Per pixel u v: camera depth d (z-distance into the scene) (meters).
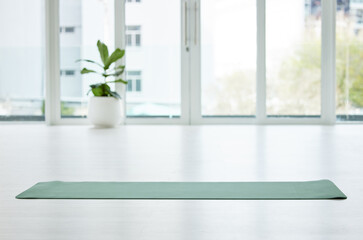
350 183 2.26
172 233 1.51
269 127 5.47
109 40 5.96
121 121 5.95
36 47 6.00
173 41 5.93
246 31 5.89
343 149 3.51
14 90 6.06
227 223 1.62
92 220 1.66
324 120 5.85
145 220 1.66
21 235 1.50
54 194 2.05
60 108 6.01
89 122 5.96
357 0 5.78
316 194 2.02
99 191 2.11
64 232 1.53
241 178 2.40
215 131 5.00
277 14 5.84
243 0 5.88
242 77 5.92
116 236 1.49
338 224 1.60
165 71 5.96
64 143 3.98
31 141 4.13
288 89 5.88
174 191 2.10
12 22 6.00
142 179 2.39
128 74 5.98
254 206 1.84
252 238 1.46
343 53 5.81
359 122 5.87
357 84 5.83
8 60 6.03
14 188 2.20
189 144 3.86
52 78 5.98
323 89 5.83
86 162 2.96
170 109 5.98
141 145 3.81
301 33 5.84
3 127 5.64
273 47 5.86
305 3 5.82
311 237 1.47
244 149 3.53
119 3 5.89
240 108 5.95
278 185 2.22
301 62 5.85
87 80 5.99
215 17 5.88
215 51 5.91
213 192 2.08
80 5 5.94
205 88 5.94
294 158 3.08
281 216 1.70
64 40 5.97
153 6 5.91
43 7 5.98
